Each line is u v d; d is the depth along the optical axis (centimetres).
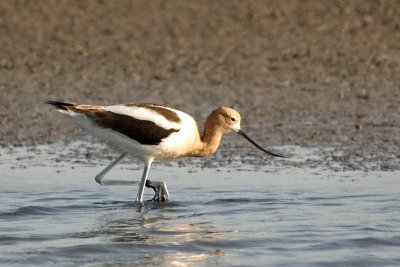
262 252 966
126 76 2014
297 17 2583
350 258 947
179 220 1088
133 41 2350
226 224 1068
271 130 1584
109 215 1111
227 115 1216
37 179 1273
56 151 1449
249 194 1199
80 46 2286
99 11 2633
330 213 1109
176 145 1178
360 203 1152
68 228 1046
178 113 1186
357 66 2072
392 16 2541
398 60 2119
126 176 1305
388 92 1841
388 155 1410
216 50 2266
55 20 2520
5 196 1184
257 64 2117
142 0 2756
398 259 947
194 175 1305
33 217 1096
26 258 934
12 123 1633
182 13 2639
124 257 947
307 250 973
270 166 1352
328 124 1617
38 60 2147
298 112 1708
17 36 2358
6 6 2609
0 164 1358
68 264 923
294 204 1153
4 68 2069
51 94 1848
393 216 1094
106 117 1150
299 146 1477
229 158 1406
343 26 2477
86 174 1308
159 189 1177
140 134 1152
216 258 946
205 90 1888
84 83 1948
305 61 2136
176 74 2028
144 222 1077
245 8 2675
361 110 1711
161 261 937
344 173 1303
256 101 1795
